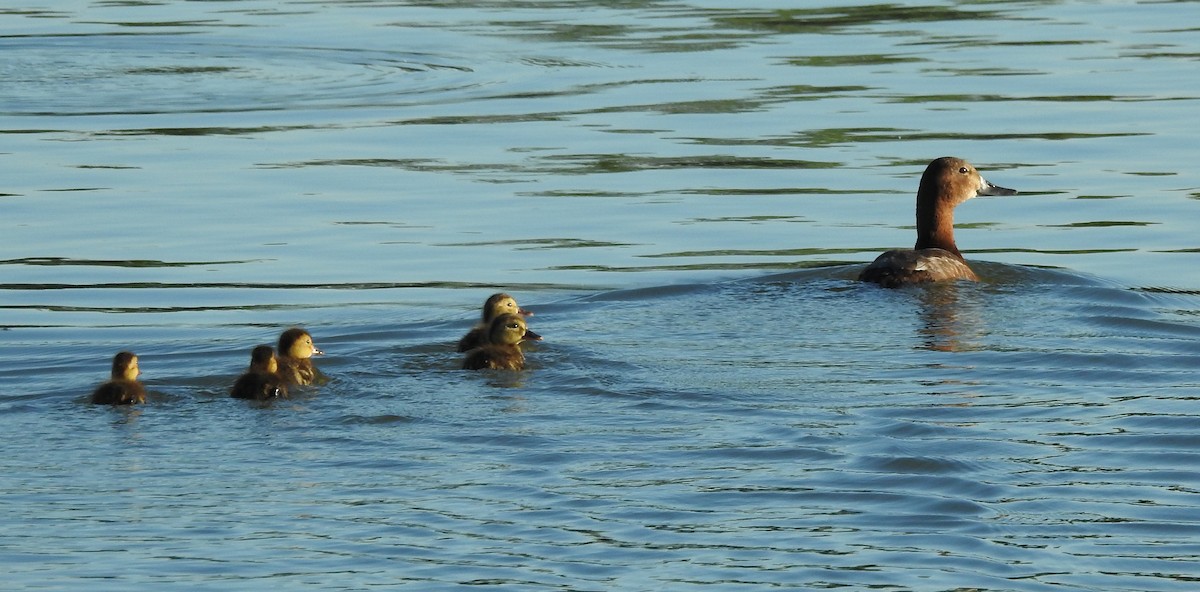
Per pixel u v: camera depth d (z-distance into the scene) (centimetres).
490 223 7531
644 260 6925
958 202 6950
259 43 12600
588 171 8450
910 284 6291
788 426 4672
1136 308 5969
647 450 4462
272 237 7306
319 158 8819
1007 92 10162
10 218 7594
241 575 3622
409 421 4753
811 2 13888
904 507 4019
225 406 4934
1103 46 11650
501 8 14088
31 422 4778
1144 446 4456
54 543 3800
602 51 11900
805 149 8844
